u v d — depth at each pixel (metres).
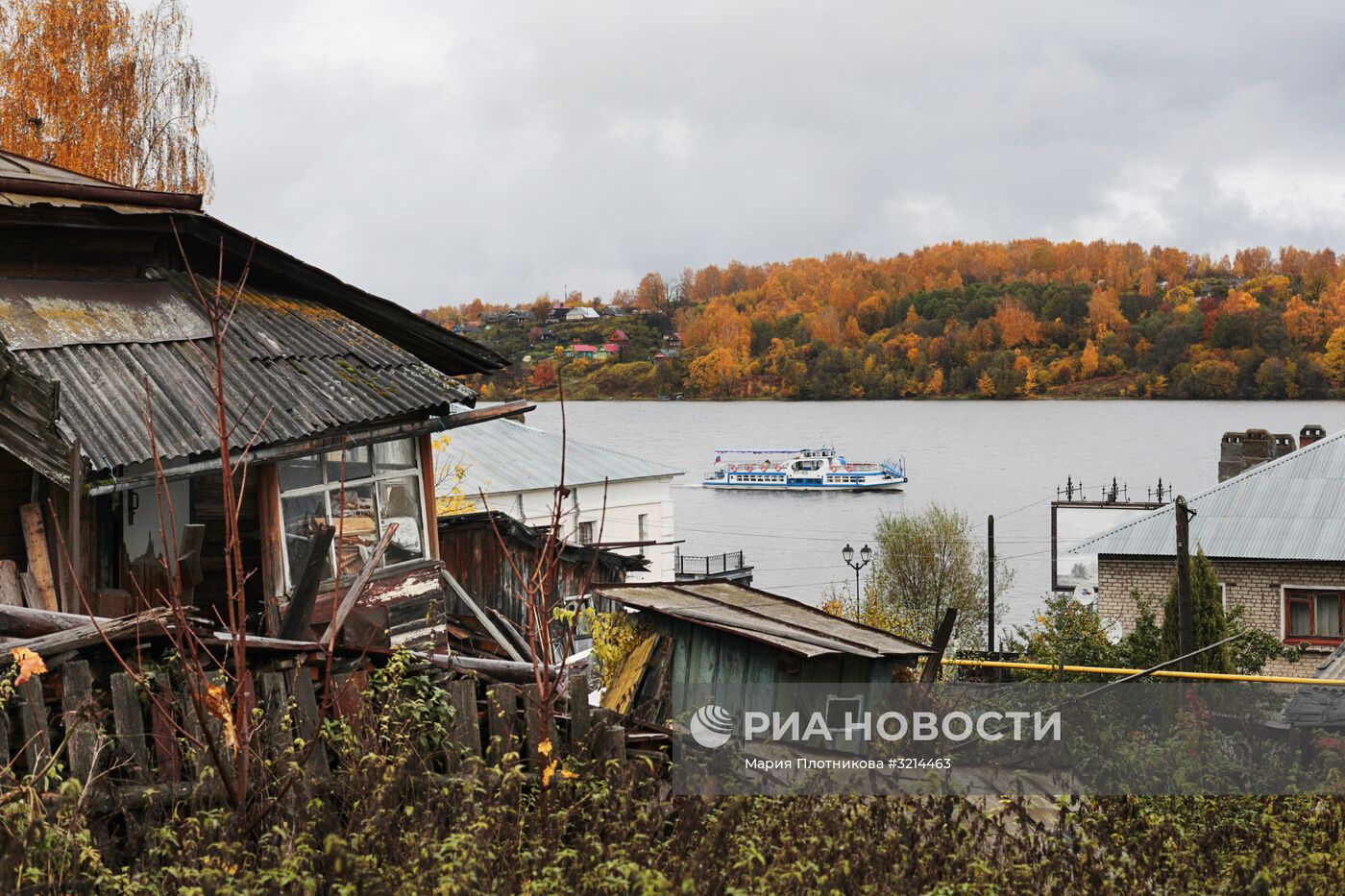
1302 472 34.19
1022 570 79.62
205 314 10.62
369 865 5.08
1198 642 22.27
